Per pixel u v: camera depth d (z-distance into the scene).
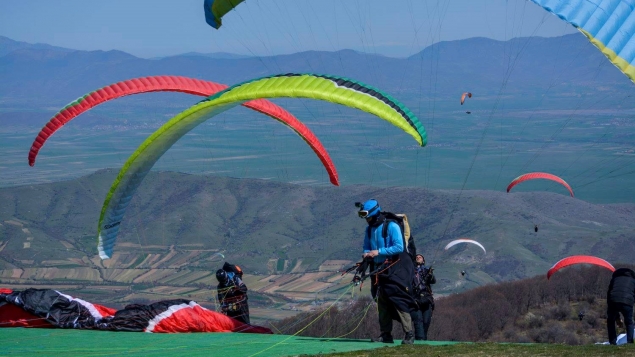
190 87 29.42
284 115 26.69
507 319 62.00
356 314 47.94
